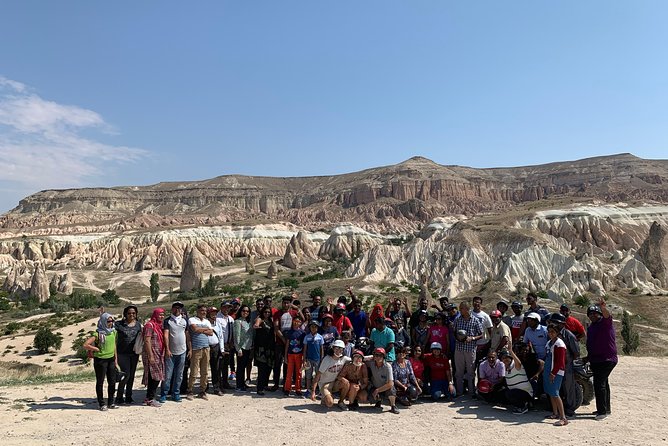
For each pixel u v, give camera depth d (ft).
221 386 53.83
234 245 615.98
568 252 337.11
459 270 336.49
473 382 51.13
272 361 53.16
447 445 36.22
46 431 37.09
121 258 534.78
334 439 37.37
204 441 36.40
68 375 74.95
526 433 39.06
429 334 52.75
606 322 43.88
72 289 395.75
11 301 359.66
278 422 41.75
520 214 490.49
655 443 36.35
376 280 352.69
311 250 581.53
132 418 41.73
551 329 43.01
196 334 50.16
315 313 54.75
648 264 315.17
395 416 44.32
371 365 47.21
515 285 306.14
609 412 44.04
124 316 47.44
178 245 561.84
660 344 171.32
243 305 54.80
